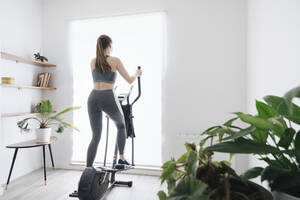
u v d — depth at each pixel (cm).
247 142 57
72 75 280
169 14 248
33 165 270
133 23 264
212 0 237
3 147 226
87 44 277
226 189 52
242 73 230
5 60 229
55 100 282
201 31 240
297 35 97
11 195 195
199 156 62
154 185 220
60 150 281
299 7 95
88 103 207
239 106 231
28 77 262
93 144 205
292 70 102
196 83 243
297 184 51
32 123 269
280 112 53
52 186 217
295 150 53
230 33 233
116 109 202
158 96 256
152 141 257
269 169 56
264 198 53
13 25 239
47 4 282
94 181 163
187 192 51
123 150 208
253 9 193
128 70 263
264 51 153
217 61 237
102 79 202
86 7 272
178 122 247
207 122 240
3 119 226
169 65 250
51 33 283
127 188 212
